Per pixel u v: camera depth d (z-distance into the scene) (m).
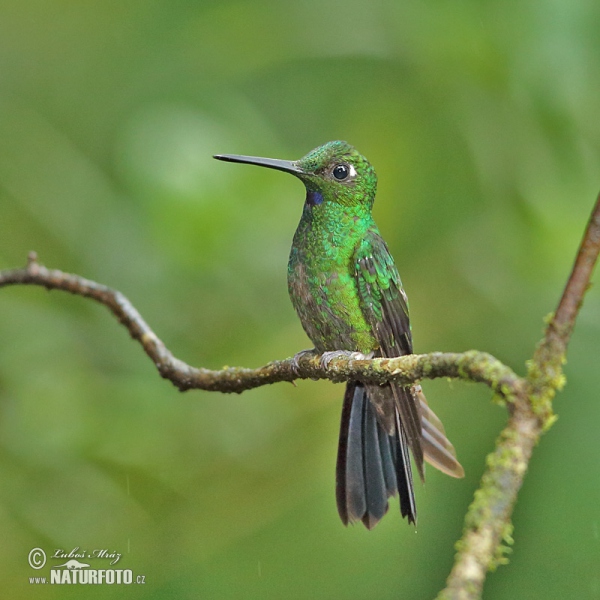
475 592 3.74
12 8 15.06
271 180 10.33
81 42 15.02
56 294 12.02
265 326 11.52
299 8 11.77
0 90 14.53
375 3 11.58
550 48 10.23
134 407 10.66
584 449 9.97
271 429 11.45
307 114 13.46
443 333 11.90
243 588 11.77
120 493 10.56
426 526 11.02
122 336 11.42
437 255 11.88
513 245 10.80
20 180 12.35
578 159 10.50
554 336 4.22
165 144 10.13
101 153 14.47
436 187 11.84
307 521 11.94
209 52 12.13
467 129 11.03
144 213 10.50
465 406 11.46
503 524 3.94
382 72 12.07
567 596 9.99
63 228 12.22
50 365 10.73
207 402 11.20
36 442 10.25
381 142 11.76
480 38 10.38
